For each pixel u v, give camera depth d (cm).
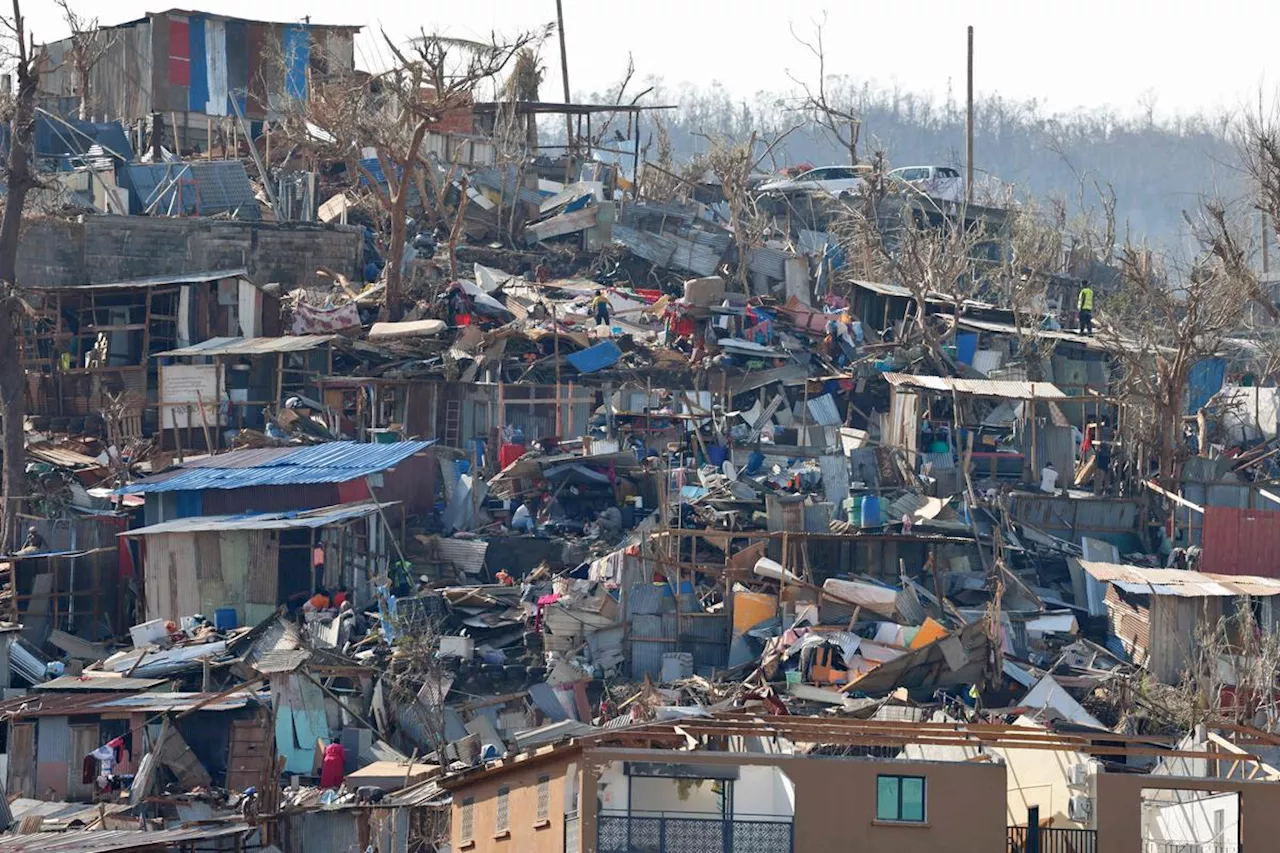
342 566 7725
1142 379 9044
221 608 7650
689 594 7494
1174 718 6662
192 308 9731
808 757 4259
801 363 10206
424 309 10050
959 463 8975
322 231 10688
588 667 7238
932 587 7912
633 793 4359
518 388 9356
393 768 6306
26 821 5812
